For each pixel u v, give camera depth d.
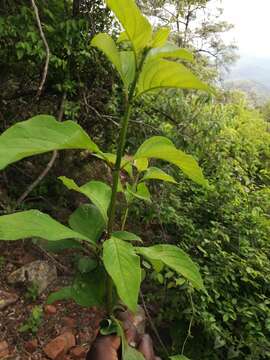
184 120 3.94
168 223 3.96
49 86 3.88
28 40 3.21
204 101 3.85
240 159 5.22
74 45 3.53
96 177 4.55
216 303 3.23
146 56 0.78
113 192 0.85
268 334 3.27
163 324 3.33
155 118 4.00
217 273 3.41
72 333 3.05
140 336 1.11
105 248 0.72
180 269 0.79
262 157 6.30
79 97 3.93
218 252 3.65
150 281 3.50
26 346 2.84
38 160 4.24
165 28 0.76
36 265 3.45
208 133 4.01
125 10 0.71
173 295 3.27
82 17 3.58
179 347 3.20
